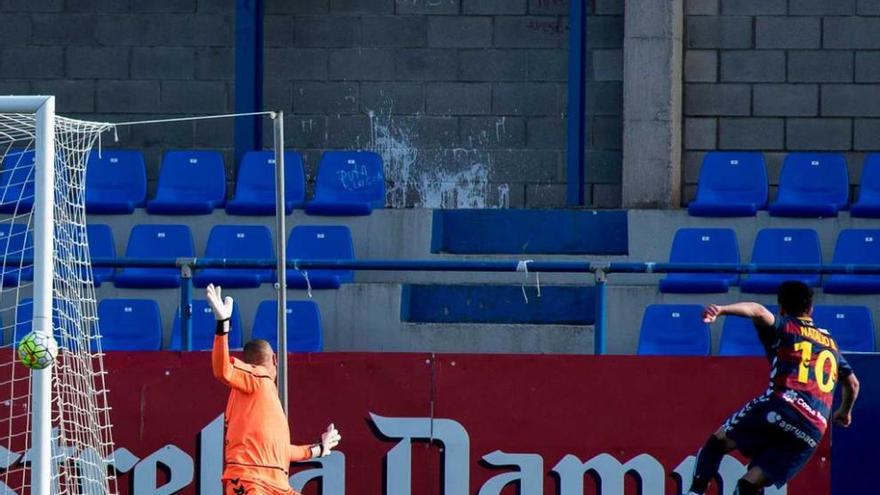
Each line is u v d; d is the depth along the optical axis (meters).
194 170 51.69
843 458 33.38
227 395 34.28
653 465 33.62
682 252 45.28
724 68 52.72
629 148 51.56
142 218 49.28
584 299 44.84
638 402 33.72
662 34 51.31
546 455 33.84
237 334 43.25
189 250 46.53
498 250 47.38
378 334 44.12
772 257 45.09
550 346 43.47
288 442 30.39
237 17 52.69
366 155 51.84
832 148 52.56
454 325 43.81
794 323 29.05
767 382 33.44
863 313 42.09
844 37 52.44
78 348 33.56
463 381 34.03
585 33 52.06
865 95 52.41
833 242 47.53
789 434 28.59
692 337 41.56
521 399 33.94
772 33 52.62
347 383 34.16
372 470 34.03
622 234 47.50
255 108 52.91
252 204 48.59
